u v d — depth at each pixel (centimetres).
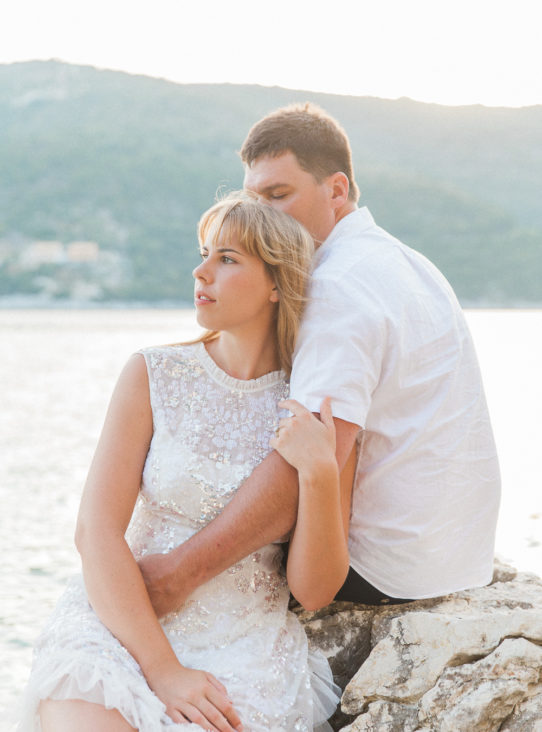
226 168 18575
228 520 174
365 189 16075
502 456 828
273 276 188
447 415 195
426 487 194
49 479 877
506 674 175
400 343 188
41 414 1498
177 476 181
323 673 195
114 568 170
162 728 156
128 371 189
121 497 180
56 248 15250
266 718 169
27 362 2853
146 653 165
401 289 192
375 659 189
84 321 7331
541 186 19275
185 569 173
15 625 426
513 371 1895
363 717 186
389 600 200
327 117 228
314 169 222
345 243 201
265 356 194
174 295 15025
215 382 189
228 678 171
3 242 15612
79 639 161
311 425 172
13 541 608
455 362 197
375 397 191
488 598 199
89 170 17500
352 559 198
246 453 185
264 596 186
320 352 182
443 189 16250
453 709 175
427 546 195
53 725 154
